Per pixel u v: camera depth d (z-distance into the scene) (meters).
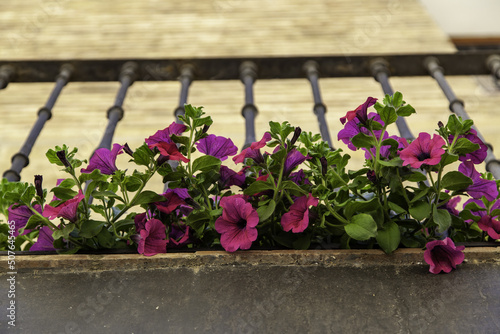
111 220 1.26
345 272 1.17
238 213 1.21
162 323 1.07
